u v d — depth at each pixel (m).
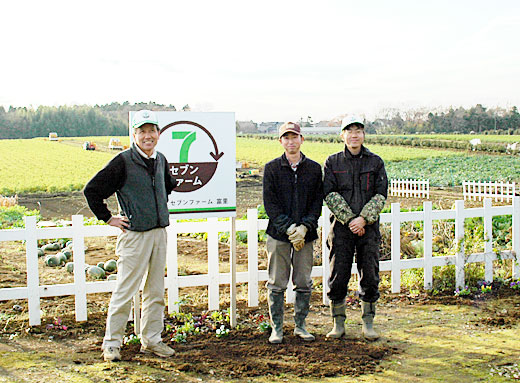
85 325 6.10
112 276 8.28
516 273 7.98
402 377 4.69
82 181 42.78
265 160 54.25
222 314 6.56
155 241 5.05
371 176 5.57
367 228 5.60
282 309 5.57
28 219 5.95
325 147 67.56
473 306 6.90
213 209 5.80
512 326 6.10
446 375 4.73
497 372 4.79
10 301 7.30
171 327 6.01
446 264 7.68
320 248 10.12
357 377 4.68
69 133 93.75
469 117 90.31
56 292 6.09
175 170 5.65
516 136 78.75
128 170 4.88
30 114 95.50
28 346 5.42
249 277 6.80
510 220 11.96
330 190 5.59
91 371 4.72
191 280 6.63
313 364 4.95
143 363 4.93
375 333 5.68
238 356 5.15
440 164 49.28
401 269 7.80
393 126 92.38
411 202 25.77
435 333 5.88
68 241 11.97
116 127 96.62
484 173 40.19
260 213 13.44
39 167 52.06
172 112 5.60
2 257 10.64
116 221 4.92
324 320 6.41
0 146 71.31
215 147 5.75
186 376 4.65
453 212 7.66
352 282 8.12
